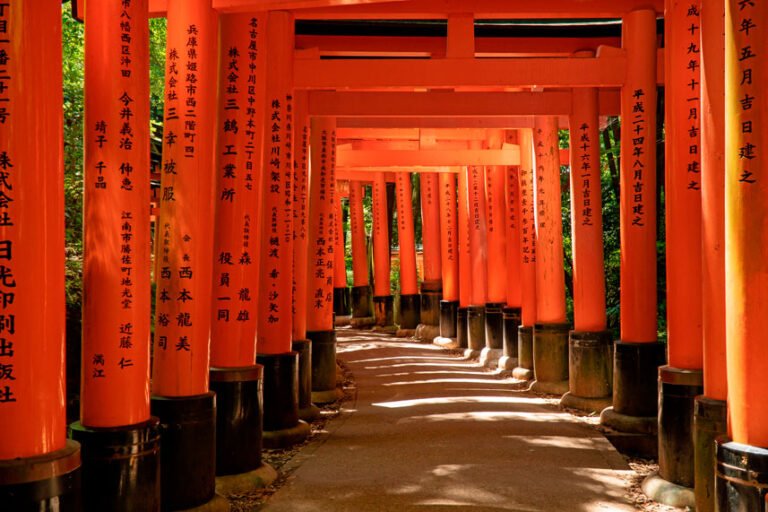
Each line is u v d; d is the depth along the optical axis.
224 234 7.04
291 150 9.05
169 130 6.07
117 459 4.85
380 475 7.09
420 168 18.05
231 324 7.02
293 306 10.32
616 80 9.22
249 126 7.10
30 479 3.79
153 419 5.15
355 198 24.77
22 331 3.87
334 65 9.22
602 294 10.84
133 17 5.11
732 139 4.42
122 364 4.99
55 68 4.00
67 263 10.38
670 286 6.86
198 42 6.07
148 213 5.23
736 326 4.43
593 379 10.51
